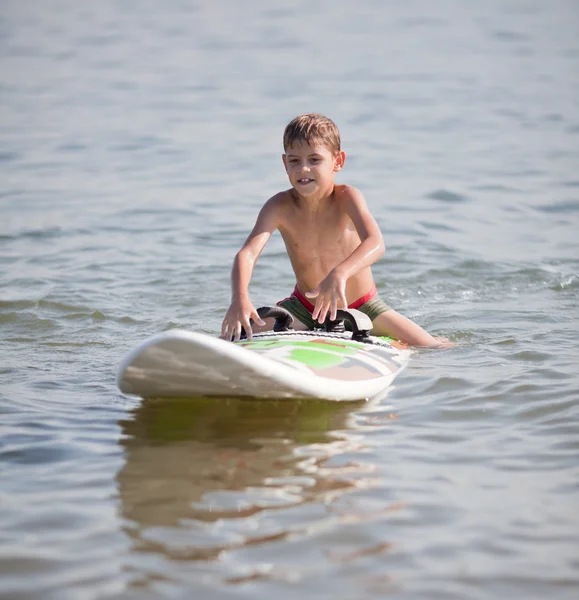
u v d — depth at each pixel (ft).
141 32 372.17
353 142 186.91
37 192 146.82
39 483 46.88
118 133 197.67
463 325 80.18
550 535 40.63
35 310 86.69
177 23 399.03
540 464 48.65
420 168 162.81
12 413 57.98
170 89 252.83
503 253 108.37
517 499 44.29
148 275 100.73
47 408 59.06
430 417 56.49
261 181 154.10
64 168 165.58
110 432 54.39
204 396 58.85
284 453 50.62
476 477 47.03
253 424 55.47
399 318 74.79
